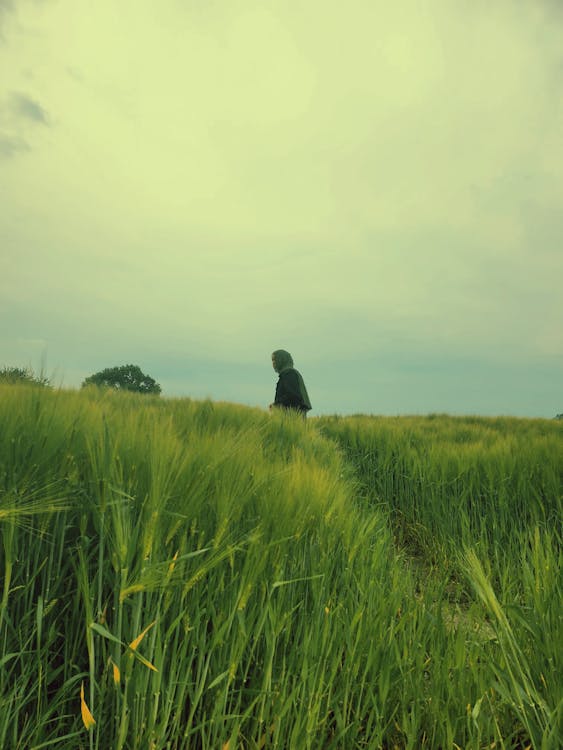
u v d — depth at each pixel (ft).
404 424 32.86
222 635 4.96
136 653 4.23
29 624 4.82
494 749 5.32
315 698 5.23
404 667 6.04
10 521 4.37
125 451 5.91
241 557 5.80
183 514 5.25
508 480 16.06
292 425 19.27
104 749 4.57
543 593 6.70
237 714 4.90
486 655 6.06
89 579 5.32
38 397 6.69
